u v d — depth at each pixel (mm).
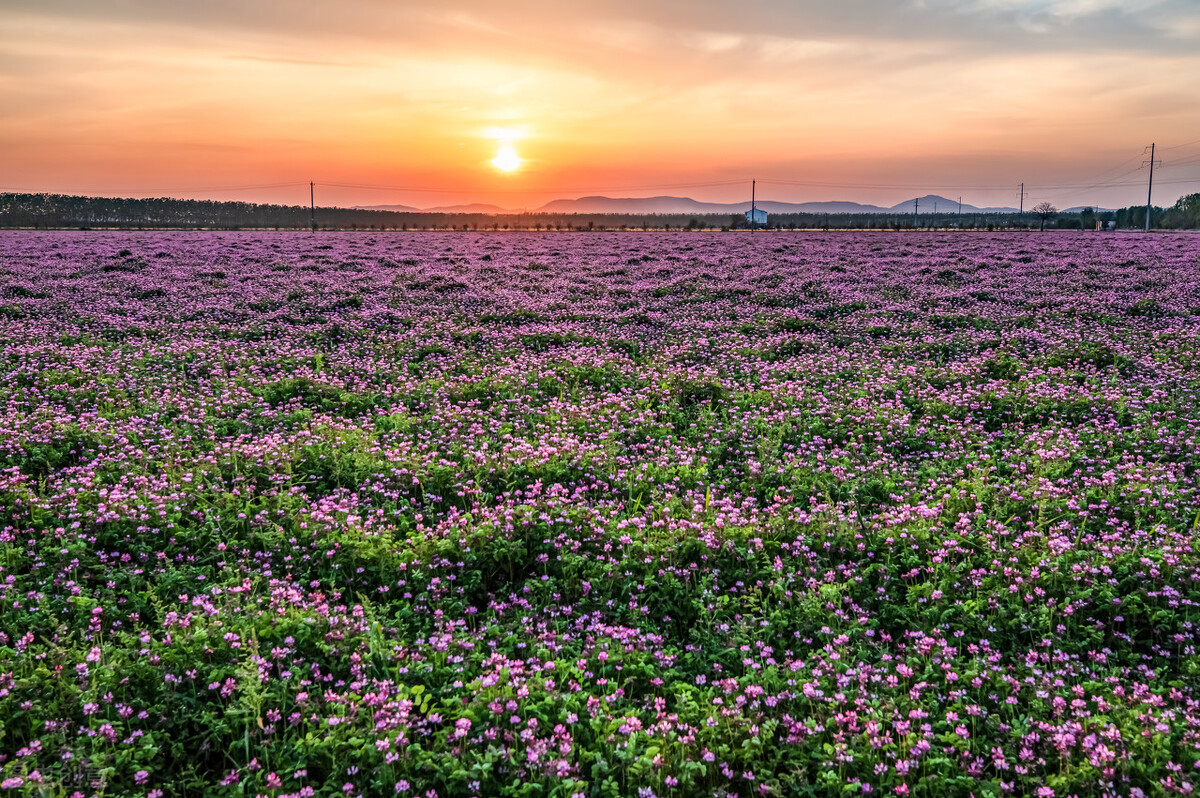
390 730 4883
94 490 8422
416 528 8156
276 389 13500
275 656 5645
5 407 11820
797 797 4668
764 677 5695
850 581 7062
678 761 4824
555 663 5836
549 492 8914
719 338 19438
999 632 6383
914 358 16781
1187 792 4363
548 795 4562
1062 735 4883
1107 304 23281
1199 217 100438
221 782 4605
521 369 15359
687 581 7168
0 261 35938
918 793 4656
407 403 13070
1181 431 10852
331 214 148500
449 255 46188
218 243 54062
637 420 12023
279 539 7668
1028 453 10586
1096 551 7430
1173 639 6172
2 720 4910
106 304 23078
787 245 56312
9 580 6414
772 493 9453
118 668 5383
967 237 67000
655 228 107000
